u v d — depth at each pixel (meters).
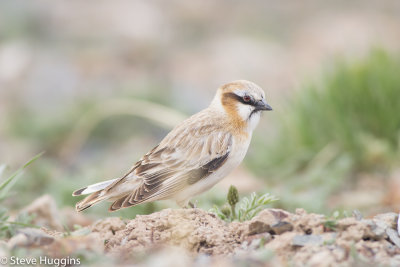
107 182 8.73
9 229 7.15
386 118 13.90
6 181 7.40
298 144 14.41
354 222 6.93
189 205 8.91
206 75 22.88
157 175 8.41
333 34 25.61
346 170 12.93
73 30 26.44
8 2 27.69
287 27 27.31
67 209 11.34
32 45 25.28
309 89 14.64
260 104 9.15
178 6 29.17
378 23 26.52
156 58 24.69
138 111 16.75
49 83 21.73
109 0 28.98
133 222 7.59
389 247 6.86
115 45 25.34
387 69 14.36
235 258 6.68
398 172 12.99
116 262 6.66
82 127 17.59
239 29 27.25
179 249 6.90
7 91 21.27
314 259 6.35
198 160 8.61
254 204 8.21
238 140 8.95
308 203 11.15
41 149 17.64
